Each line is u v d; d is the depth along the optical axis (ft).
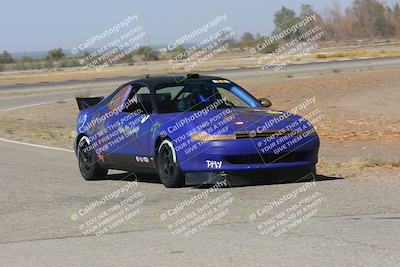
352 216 44.88
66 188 60.49
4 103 195.21
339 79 214.07
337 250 36.63
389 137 102.06
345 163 74.28
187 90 61.57
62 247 39.73
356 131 110.22
